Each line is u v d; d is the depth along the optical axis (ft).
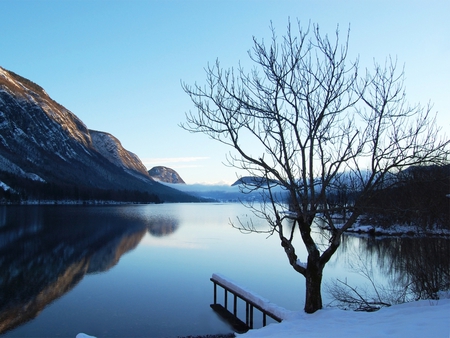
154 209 458.50
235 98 29.94
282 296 57.00
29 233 144.77
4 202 392.88
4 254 95.91
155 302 54.39
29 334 42.57
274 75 29.37
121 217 265.95
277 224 31.07
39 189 472.03
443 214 37.78
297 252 100.99
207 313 49.14
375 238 123.65
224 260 89.35
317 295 30.66
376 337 20.27
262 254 98.68
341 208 28.60
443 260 37.35
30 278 70.28
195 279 69.10
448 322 21.45
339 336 21.67
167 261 88.12
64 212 306.55
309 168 29.58
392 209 30.01
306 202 28.94
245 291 43.19
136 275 72.84
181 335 41.29
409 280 46.62
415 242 39.19
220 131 30.07
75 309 51.34
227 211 438.81
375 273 68.23
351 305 44.14
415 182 31.96
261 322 45.16
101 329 43.86
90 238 134.41
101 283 66.33
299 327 26.45
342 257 87.04
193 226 199.31
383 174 27.63
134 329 43.68
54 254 97.81
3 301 55.31
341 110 29.09
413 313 25.90
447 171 34.58
